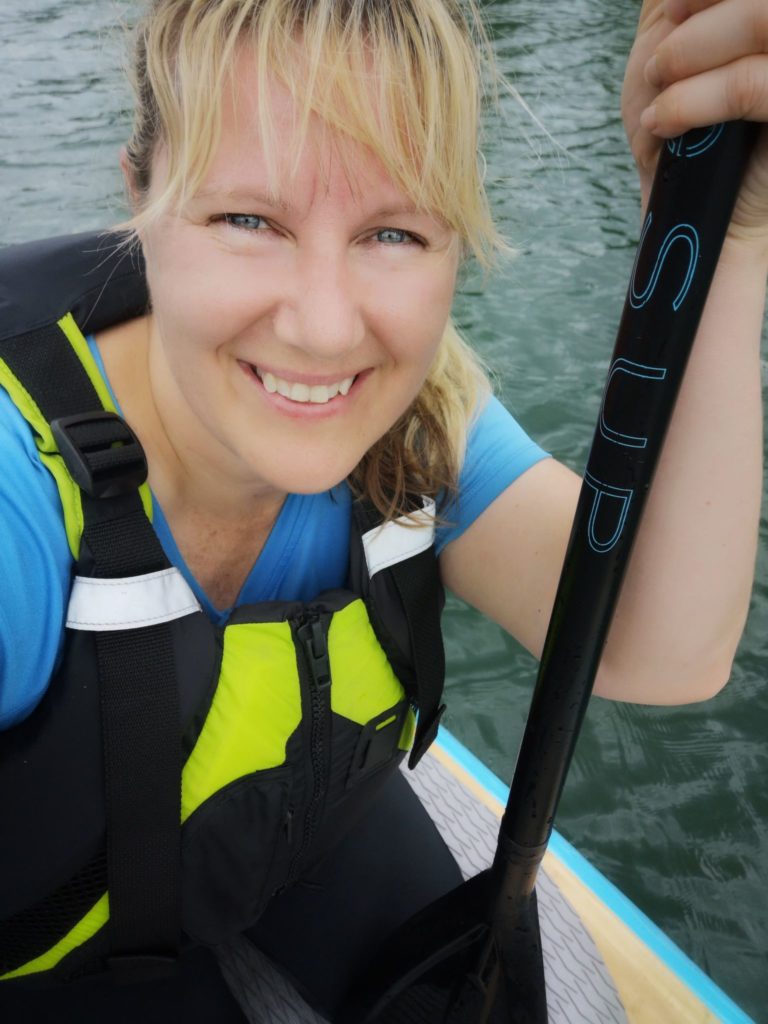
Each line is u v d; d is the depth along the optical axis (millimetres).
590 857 1278
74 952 504
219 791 484
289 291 391
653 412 385
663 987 690
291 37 345
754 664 1531
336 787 545
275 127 356
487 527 566
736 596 504
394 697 548
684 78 325
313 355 399
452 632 1547
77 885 480
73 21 4156
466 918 568
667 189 346
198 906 516
